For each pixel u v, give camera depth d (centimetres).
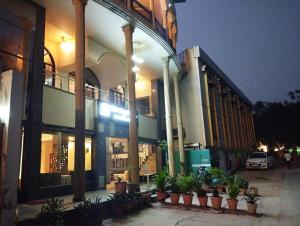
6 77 586
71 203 822
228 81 2980
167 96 1593
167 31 1652
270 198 1116
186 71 2191
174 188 1024
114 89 1712
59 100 1127
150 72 1908
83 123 916
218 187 1259
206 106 2200
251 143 3938
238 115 3362
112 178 1558
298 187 1373
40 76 1030
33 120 973
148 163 1841
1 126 562
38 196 952
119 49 1482
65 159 1143
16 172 558
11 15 934
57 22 1195
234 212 867
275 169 2675
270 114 4891
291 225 706
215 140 2255
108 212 866
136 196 979
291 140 4678
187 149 2023
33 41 1028
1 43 892
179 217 834
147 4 1523
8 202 536
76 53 953
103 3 1073
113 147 1650
